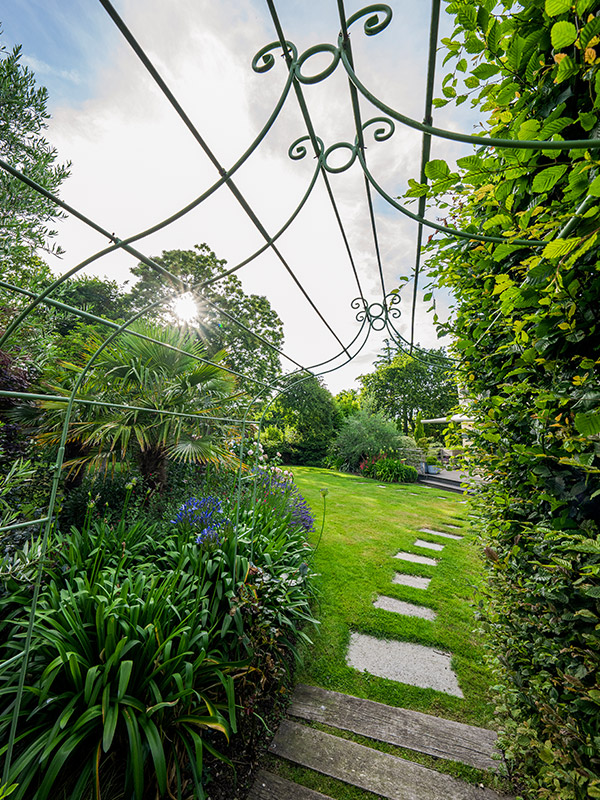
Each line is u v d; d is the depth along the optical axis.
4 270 2.28
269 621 1.79
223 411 3.95
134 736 1.15
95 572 1.78
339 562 3.49
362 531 4.57
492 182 0.94
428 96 0.85
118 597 1.59
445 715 1.81
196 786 1.24
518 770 1.40
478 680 2.04
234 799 1.38
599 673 0.79
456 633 2.44
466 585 3.07
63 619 1.47
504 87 0.84
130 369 3.44
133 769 1.12
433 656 2.23
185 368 3.92
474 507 2.30
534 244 0.76
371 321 2.01
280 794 1.42
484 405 1.77
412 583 3.12
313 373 2.27
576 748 0.89
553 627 0.99
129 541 2.26
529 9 0.77
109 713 1.19
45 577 1.78
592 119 0.58
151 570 2.00
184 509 2.76
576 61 0.76
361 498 6.83
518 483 1.35
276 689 1.84
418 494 7.77
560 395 0.88
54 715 1.28
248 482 3.88
